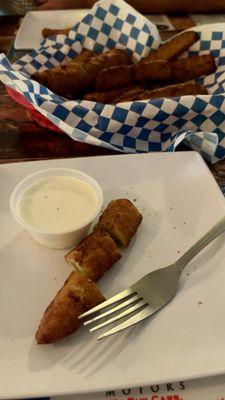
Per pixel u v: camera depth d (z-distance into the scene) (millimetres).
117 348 204
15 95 373
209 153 343
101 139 357
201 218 281
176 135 345
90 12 472
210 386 202
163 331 212
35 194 272
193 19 638
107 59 436
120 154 341
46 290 236
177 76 427
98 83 411
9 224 274
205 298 228
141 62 438
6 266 248
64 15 605
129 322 211
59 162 317
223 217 271
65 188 277
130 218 264
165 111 343
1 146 363
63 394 185
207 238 257
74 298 213
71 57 480
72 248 261
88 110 345
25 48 530
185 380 195
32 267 248
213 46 454
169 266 244
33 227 248
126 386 188
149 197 297
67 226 250
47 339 201
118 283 242
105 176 311
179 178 309
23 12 752
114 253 244
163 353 202
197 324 216
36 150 358
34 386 186
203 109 345
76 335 210
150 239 268
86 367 195
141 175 312
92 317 218
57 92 406
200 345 206
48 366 195
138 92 385
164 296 227
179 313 220
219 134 356
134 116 344
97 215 262
